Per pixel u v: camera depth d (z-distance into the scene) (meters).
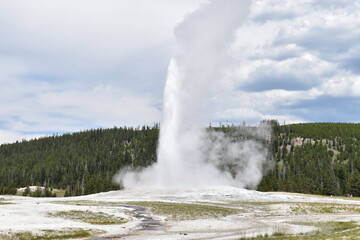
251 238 33.12
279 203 72.50
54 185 182.12
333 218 52.53
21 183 181.88
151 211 56.97
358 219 50.00
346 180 144.75
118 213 52.88
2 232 33.31
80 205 62.91
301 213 59.34
